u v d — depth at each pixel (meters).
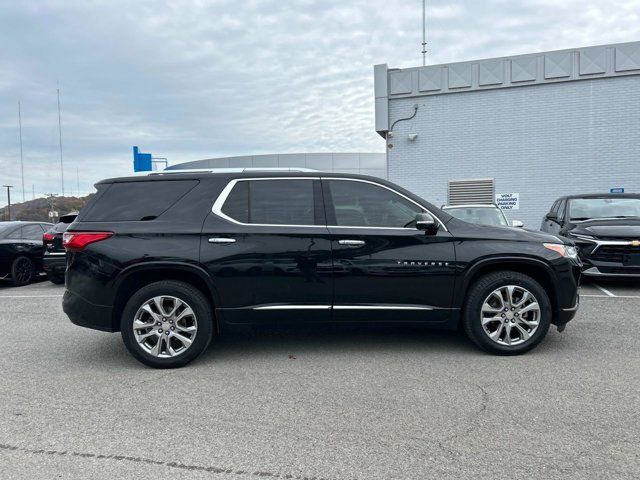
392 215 4.67
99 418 3.41
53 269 10.21
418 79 13.71
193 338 4.46
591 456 2.79
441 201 13.83
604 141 12.59
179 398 3.75
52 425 3.30
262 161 23.34
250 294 4.51
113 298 4.45
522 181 13.22
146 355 4.44
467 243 4.58
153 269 4.48
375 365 4.45
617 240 7.70
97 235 4.51
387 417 3.35
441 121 13.68
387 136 14.13
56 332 5.93
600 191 12.71
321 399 3.68
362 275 4.53
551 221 9.98
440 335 5.45
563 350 4.78
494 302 4.65
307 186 4.70
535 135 13.05
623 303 6.95
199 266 4.45
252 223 4.57
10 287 10.59
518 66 12.98
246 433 3.15
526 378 4.03
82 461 2.83
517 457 2.79
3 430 3.23
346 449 2.92
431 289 4.57
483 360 4.52
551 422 3.22
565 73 12.68
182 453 2.91
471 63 13.30
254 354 4.86
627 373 4.11
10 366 4.60
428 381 4.01
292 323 4.60
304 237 4.54
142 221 4.57
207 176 4.74
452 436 3.06
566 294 4.62
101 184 4.79
